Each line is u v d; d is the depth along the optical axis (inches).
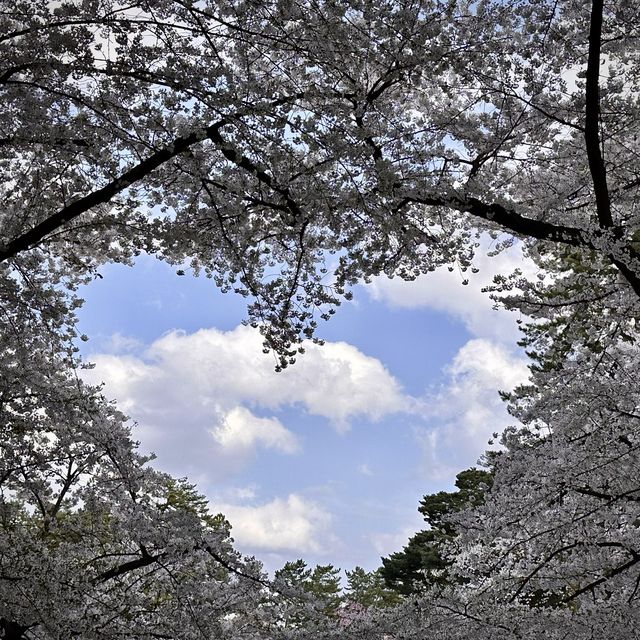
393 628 336.8
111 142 293.3
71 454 344.2
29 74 279.9
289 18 277.6
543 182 354.6
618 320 344.2
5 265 336.8
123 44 257.4
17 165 323.0
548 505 335.6
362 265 315.0
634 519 331.3
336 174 287.3
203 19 281.7
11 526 328.2
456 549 381.1
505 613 330.6
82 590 313.6
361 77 314.3
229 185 292.0
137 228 319.0
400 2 287.1
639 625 311.7
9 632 312.8
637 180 329.4
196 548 320.5
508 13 312.2
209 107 269.4
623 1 308.3
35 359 336.8
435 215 338.6
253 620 356.5
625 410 335.3
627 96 334.0
